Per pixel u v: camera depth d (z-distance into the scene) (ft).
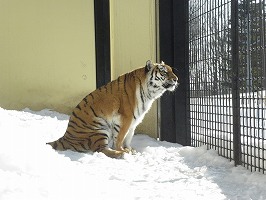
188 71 23.58
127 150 21.08
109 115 21.04
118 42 28.12
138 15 27.76
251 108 16.12
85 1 29.32
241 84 16.83
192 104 23.18
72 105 29.60
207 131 20.95
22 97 29.81
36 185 10.64
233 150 17.74
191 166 18.21
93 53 29.32
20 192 9.91
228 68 18.19
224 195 13.07
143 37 27.76
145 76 21.35
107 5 27.86
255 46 15.60
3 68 29.78
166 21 25.44
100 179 13.65
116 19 28.07
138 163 18.58
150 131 27.45
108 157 19.35
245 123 17.22
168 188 13.37
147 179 14.78
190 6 23.21
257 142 16.53
